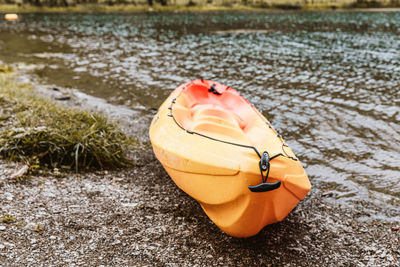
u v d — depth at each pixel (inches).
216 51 561.6
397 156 233.3
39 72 429.7
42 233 138.6
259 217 137.8
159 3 1166.3
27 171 179.9
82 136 207.3
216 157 141.1
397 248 150.7
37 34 705.6
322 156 234.1
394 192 195.5
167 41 643.5
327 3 1170.6
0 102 264.2
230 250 146.0
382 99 339.6
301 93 359.3
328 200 188.1
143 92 362.9
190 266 134.0
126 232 148.6
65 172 190.9
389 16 1000.2
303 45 610.9
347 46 600.4
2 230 135.3
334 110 311.7
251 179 130.0
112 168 206.8
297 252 147.6
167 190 188.7
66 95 343.0
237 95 238.7
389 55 530.6
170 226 157.2
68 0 1131.3
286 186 136.9
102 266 127.3
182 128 169.6
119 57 514.3
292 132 268.7
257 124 188.9
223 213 144.3
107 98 341.7
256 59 509.4
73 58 504.7
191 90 244.2
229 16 1023.0
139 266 130.2
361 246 152.3
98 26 823.1
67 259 127.8
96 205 165.0
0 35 685.9
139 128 273.9
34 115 239.5
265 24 863.1
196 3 1173.1
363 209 180.5
